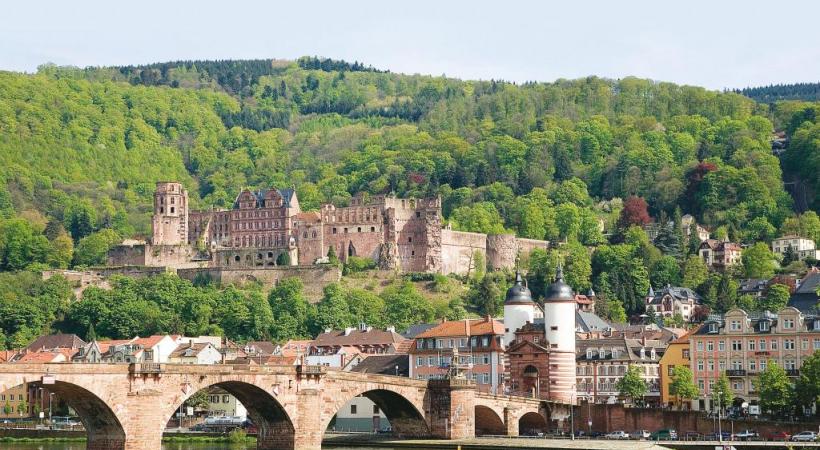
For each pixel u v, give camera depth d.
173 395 199.62
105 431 197.75
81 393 191.50
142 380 195.88
